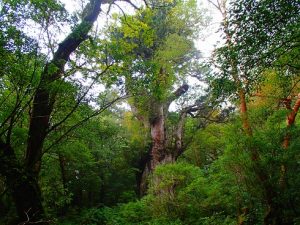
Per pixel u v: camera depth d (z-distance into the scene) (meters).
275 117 11.32
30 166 10.23
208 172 16.30
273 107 12.41
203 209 14.95
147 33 13.51
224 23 6.89
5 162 9.55
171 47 19.48
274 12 6.12
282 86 11.12
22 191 10.12
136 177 28.31
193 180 15.62
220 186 12.71
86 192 27.20
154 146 23.98
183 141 26.19
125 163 27.75
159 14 19.75
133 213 17.50
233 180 11.84
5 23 8.09
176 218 15.49
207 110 24.80
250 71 7.50
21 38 8.20
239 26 6.57
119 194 28.08
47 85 9.30
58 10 8.65
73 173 24.22
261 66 7.57
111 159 26.50
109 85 10.16
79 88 9.89
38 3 8.12
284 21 6.29
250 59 7.11
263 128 12.00
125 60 10.05
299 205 10.59
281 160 10.59
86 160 22.17
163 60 18.53
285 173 10.73
